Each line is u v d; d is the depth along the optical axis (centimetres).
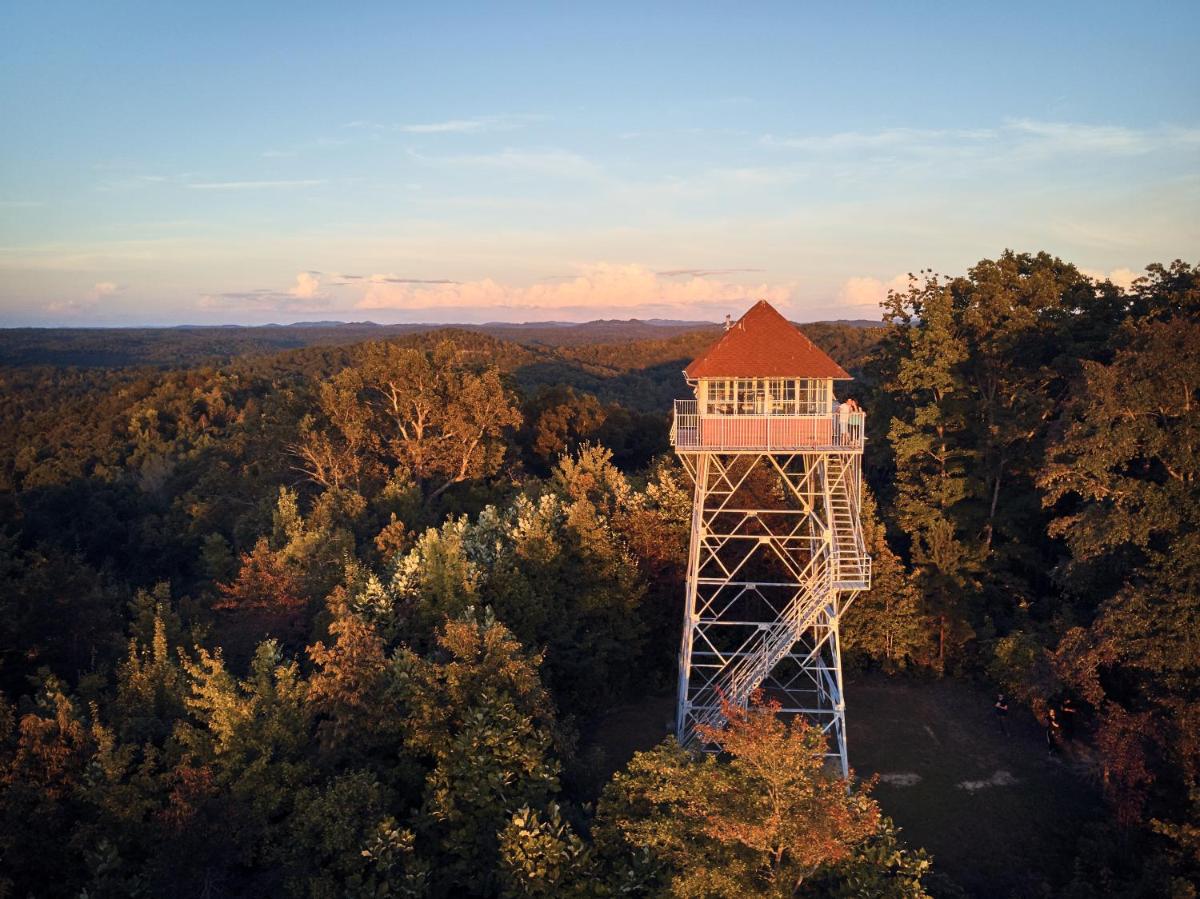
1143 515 2528
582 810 2531
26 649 2828
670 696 3734
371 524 4775
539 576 3419
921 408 4288
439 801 2158
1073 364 3962
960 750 3200
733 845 1733
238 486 6291
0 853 1889
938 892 2341
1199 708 2272
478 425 6031
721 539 3731
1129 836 2400
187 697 2283
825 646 3828
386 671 2438
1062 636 3338
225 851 1892
